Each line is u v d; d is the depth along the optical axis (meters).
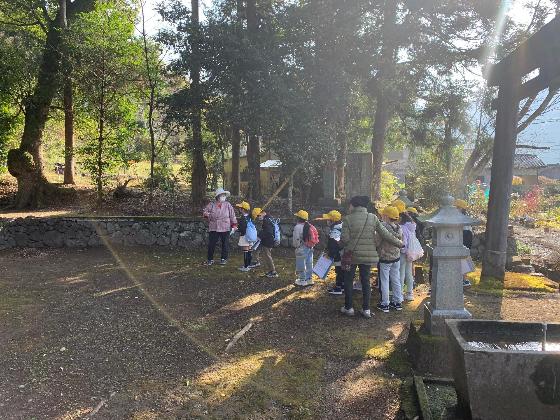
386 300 6.47
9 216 13.84
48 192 16.25
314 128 10.16
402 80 12.77
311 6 10.24
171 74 12.45
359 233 6.15
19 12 17.22
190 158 15.39
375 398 4.12
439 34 10.81
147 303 6.85
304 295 7.33
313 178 12.73
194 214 12.98
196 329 5.78
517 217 20.91
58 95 16.81
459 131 15.81
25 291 7.44
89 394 4.13
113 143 14.57
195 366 4.73
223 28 10.74
